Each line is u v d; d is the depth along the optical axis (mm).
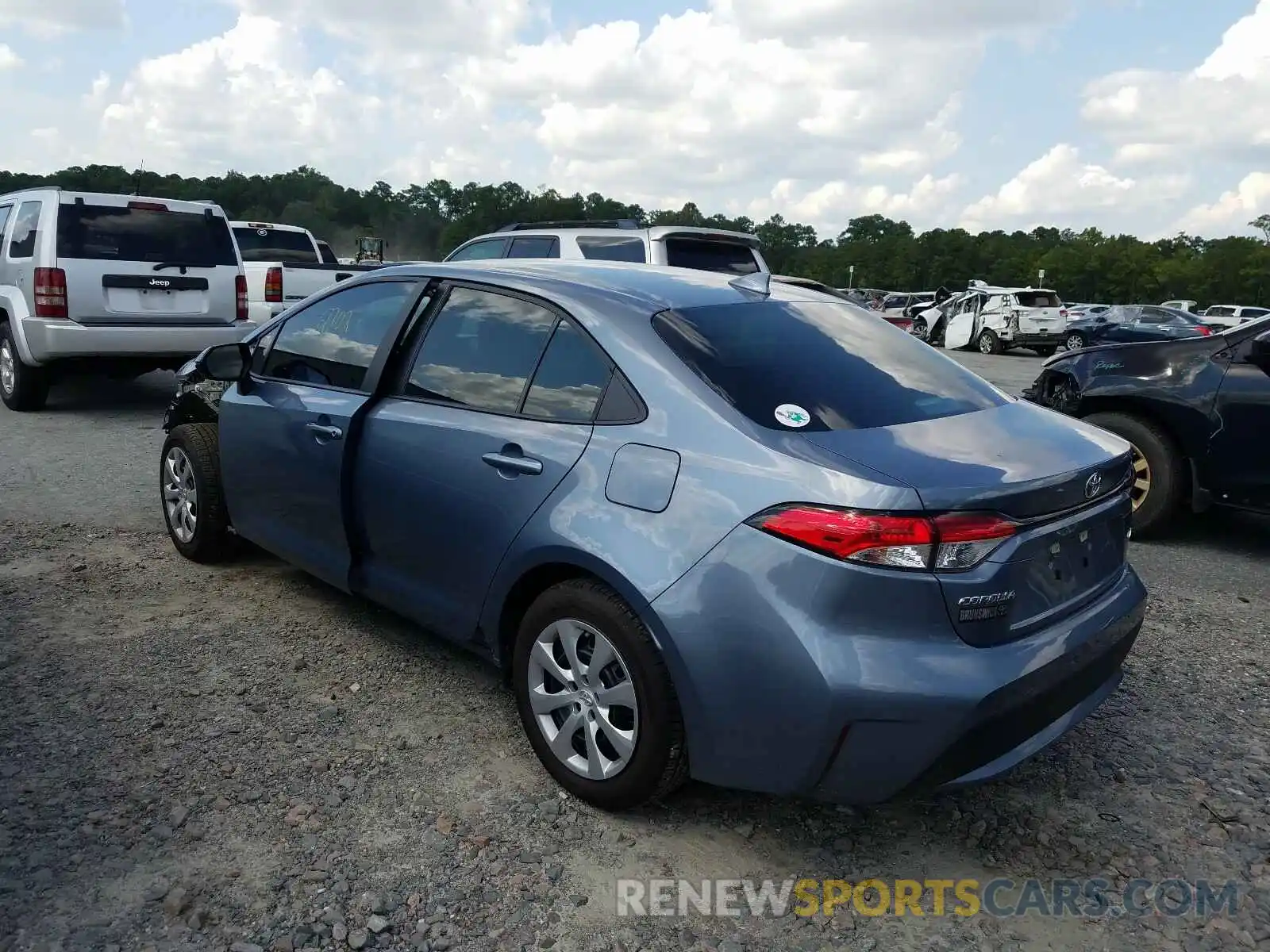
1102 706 3914
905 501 2523
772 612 2598
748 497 2691
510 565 3236
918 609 2531
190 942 2457
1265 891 2814
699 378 2975
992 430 3057
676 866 2859
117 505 6215
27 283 8852
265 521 4578
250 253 14266
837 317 3705
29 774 3152
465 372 3621
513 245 10680
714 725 2725
